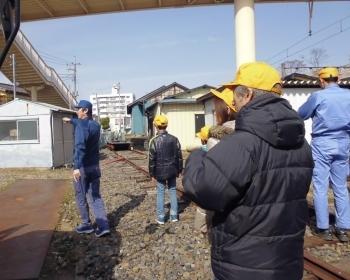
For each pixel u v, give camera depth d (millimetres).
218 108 2656
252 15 10914
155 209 6781
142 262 4184
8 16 2105
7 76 22406
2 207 7273
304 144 1848
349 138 4367
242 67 1927
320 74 4461
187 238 4957
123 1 11250
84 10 11789
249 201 1672
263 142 1695
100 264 4172
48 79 23641
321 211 4445
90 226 5375
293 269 1715
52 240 5113
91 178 5246
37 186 9891
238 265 1698
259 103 1752
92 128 5031
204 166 1716
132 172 12648
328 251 4133
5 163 14734
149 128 31531
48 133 14734
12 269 4066
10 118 14680
